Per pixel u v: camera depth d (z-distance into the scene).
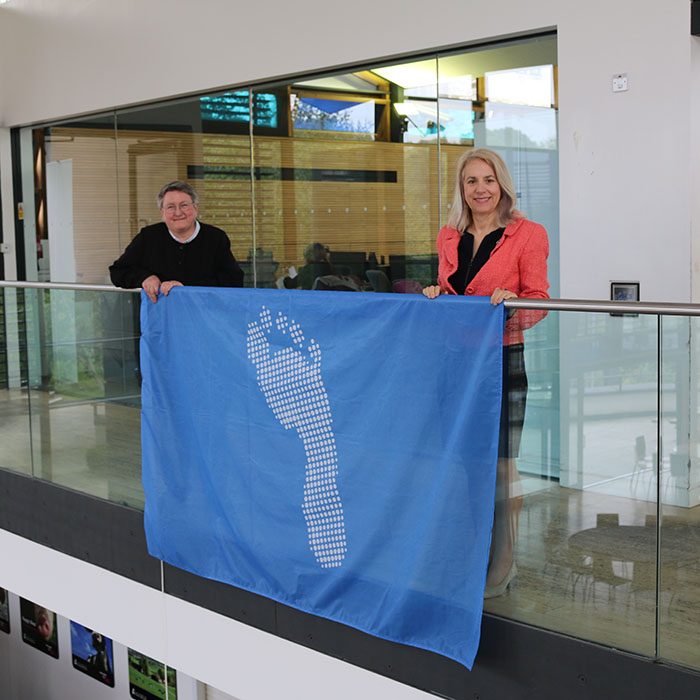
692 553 2.86
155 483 4.47
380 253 6.36
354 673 3.77
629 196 5.00
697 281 4.86
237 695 4.34
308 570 3.83
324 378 3.66
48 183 9.35
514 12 5.36
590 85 5.09
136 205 8.30
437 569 3.36
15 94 9.48
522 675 3.26
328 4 6.35
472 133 5.73
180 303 4.26
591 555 3.09
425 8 5.79
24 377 5.48
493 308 3.13
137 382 4.69
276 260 7.09
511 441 3.25
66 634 10.06
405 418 3.41
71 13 8.57
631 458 2.95
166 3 7.54
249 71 6.95
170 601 4.63
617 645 3.06
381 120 6.24
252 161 7.15
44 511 5.42
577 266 5.26
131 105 8.15
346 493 3.65
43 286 5.10
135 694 9.13
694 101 4.77
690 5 4.66
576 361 3.03
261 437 3.96
